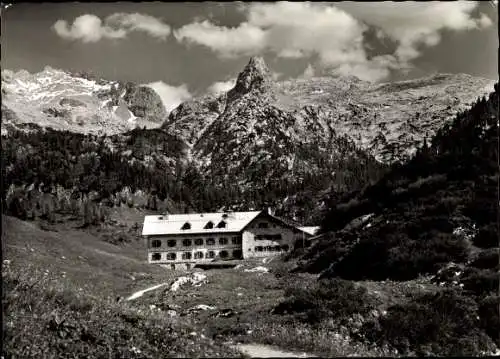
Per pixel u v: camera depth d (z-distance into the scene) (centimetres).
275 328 2844
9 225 6469
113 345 2059
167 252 11606
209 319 3331
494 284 3466
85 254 6594
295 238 10875
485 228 4675
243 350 2325
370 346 2612
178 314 3769
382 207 6938
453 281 3941
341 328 2850
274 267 7262
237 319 3195
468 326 2758
